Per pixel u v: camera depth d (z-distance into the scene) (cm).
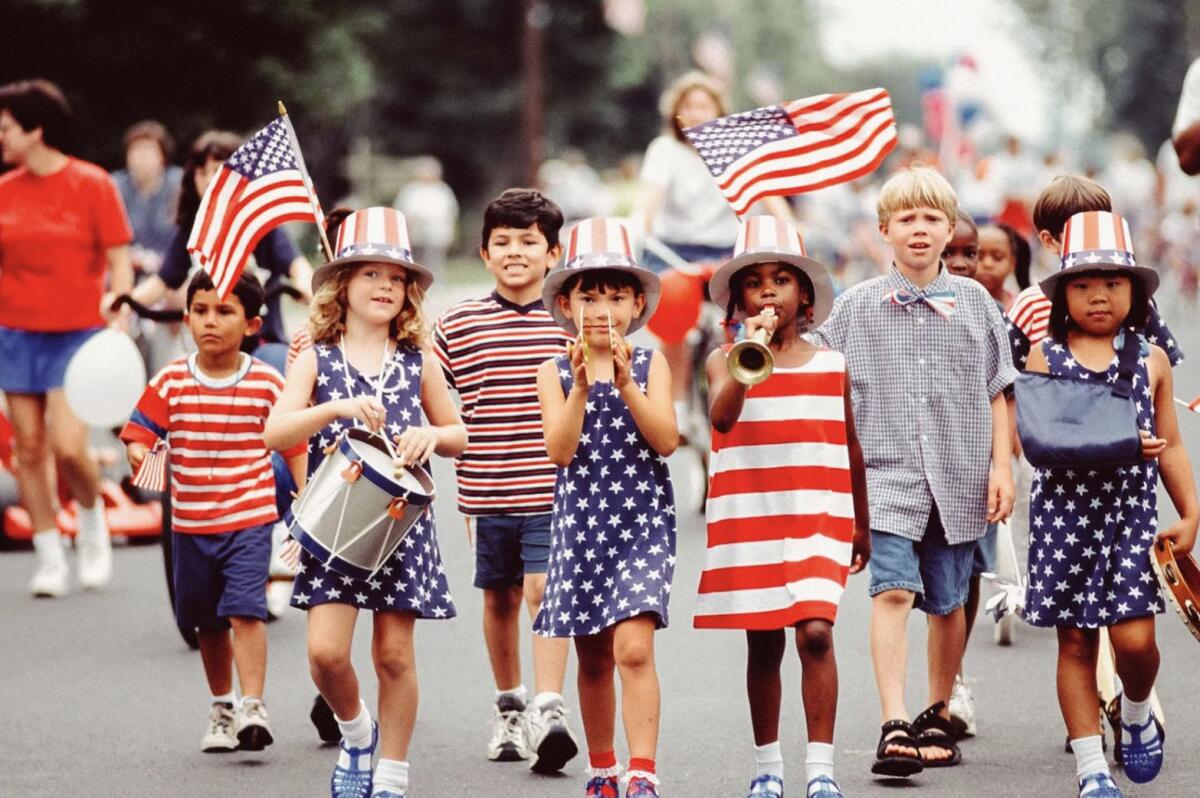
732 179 1170
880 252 3831
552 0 9250
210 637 1138
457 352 1115
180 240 1473
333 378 966
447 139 9475
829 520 940
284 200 1143
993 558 1236
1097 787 937
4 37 3953
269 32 4275
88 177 1627
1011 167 4009
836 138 1173
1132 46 12319
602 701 946
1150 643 949
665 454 942
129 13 4047
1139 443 935
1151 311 1087
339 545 922
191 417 1149
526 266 1114
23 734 1177
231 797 1026
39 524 1662
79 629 1505
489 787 1036
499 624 1112
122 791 1041
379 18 4906
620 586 926
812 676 926
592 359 948
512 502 1097
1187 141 1380
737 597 939
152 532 1952
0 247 1616
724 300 975
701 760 1082
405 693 952
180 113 4175
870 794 1002
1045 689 1251
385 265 967
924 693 1242
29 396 1639
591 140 9738
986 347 1080
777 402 947
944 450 1070
